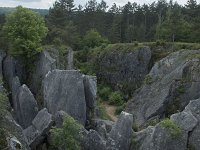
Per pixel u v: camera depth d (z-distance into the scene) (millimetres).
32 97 50719
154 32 124500
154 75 67375
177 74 62094
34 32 60406
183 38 100812
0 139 26359
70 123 39094
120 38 128250
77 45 110625
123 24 136125
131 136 42031
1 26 67500
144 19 142250
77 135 39438
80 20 132750
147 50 85875
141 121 58938
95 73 94625
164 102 59062
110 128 46812
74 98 48406
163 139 37688
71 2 119250
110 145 40469
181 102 58594
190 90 58656
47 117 44531
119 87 87125
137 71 85875
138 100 64750
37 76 60406
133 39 123875
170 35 101188
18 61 61406
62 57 65250
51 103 49938
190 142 37969
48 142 43594
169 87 60406
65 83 49438
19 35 60375
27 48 59531
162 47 86500
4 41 62719
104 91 84125
